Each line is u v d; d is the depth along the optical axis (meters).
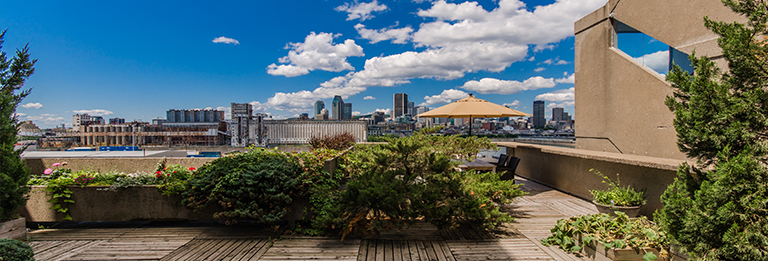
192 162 7.21
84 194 4.63
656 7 6.04
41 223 4.82
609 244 3.16
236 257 3.53
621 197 4.54
